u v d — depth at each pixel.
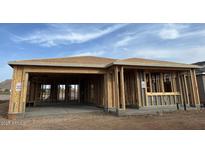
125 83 11.52
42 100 17.05
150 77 10.39
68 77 15.21
